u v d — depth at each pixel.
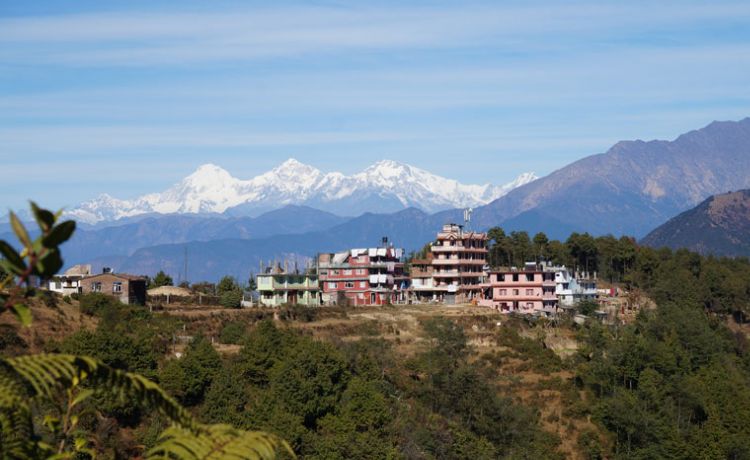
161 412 9.34
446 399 94.12
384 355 101.75
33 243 8.13
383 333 123.44
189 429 9.26
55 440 10.98
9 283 8.48
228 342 104.50
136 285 126.31
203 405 77.75
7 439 9.53
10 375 9.48
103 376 9.41
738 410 105.44
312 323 123.69
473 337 126.94
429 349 109.38
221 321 114.25
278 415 70.56
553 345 131.25
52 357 9.14
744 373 126.00
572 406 104.06
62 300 101.94
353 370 94.19
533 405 104.31
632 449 97.06
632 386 109.44
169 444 9.00
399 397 92.31
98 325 92.31
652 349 110.19
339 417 77.94
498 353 120.31
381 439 75.69
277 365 84.69
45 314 91.69
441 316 132.25
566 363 117.88
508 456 86.56
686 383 105.12
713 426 99.62
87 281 122.44
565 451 95.88
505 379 109.81
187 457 8.86
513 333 129.12
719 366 119.12
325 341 99.06
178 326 106.06
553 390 108.75
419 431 81.19
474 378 95.50
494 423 91.25
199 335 96.81
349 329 122.25
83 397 9.67
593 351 118.62
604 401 102.88
